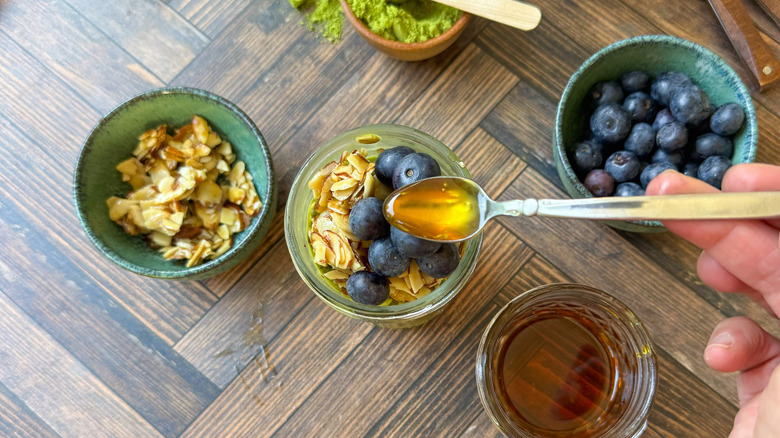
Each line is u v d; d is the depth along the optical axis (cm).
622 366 37
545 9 43
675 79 39
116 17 43
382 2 40
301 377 41
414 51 39
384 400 40
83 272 42
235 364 41
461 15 40
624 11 42
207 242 40
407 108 42
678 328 40
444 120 42
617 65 39
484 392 35
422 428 40
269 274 41
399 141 36
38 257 42
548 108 42
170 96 39
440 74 42
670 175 31
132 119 39
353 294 34
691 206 30
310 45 43
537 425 37
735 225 31
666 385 40
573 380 38
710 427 40
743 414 32
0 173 43
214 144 41
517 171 41
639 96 39
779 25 42
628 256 41
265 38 43
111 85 43
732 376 40
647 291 41
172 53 43
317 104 42
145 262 39
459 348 40
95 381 41
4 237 42
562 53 42
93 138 38
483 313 41
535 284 41
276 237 42
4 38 43
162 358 41
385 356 41
